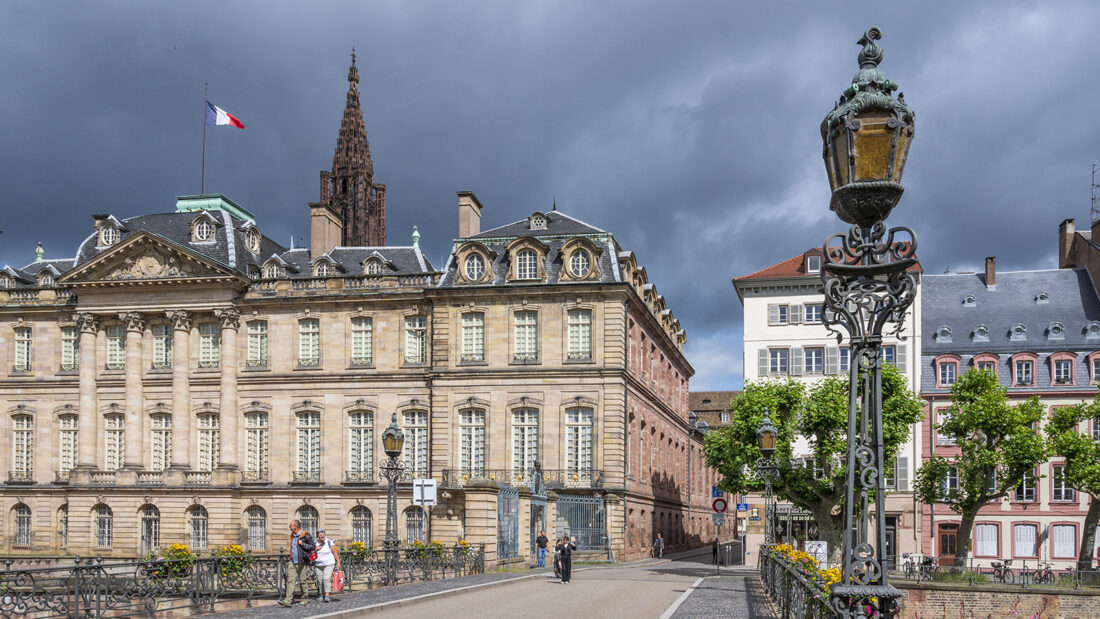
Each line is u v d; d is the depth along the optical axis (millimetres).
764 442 38062
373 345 63094
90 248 69812
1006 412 50156
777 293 69750
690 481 93875
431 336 62000
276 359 63969
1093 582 46938
